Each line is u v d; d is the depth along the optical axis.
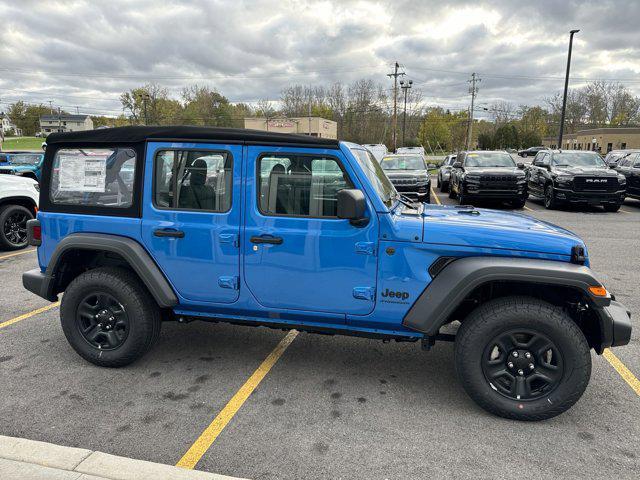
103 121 118.69
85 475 2.45
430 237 3.15
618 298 5.79
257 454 2.76
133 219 3.58
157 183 3.53
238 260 3.43
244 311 3.54
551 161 14.47
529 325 3.01
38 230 3.84
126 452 2.76
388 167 14.25
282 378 3.71
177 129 3.45
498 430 3.03
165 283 3.57
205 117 88.50
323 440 2.90
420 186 13.17
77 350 3.83
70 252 3.78
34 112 118.00
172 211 3.50
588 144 74.75
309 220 3.28
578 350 2.96
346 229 3.23
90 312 3.79
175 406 3.28
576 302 3.28
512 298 3.11
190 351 4.21
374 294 3.25
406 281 3.19
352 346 4.35
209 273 3.50
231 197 3.40
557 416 3.20
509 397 3.11
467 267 3.05
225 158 3.39
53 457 2.59
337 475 2.58
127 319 3.67
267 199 3.37
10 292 5.98
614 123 86.31
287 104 90.81
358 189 3.21
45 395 3.41
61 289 3.98
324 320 3.41
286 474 2.58
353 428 3.03
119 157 3.58
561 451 2.81
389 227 3.18
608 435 2.98
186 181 3.49
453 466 2.66
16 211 8.46
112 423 3.06
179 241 3.50
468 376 3.13
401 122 82.50
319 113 86.31
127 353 3.72
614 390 3.58
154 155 3.50
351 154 3.23
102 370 3.82
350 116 80.38
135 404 3.30
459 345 3.14
